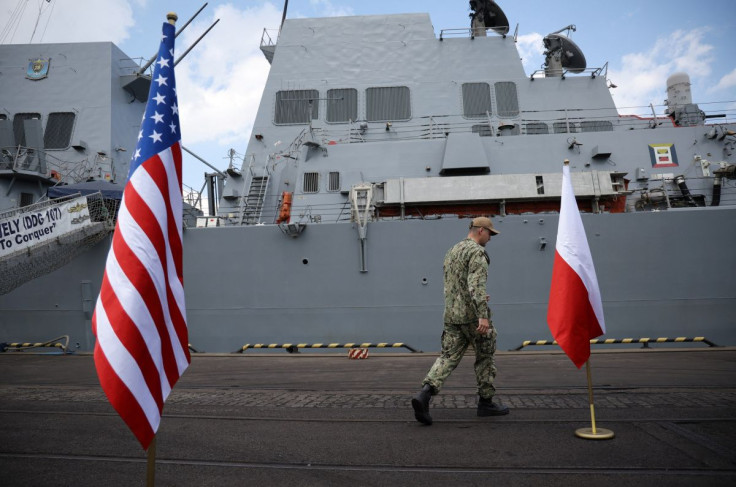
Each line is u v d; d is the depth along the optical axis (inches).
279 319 468.4
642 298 456.8
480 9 676.7
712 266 457.1
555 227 456.8
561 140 531.8
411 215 481.4
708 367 321.1
